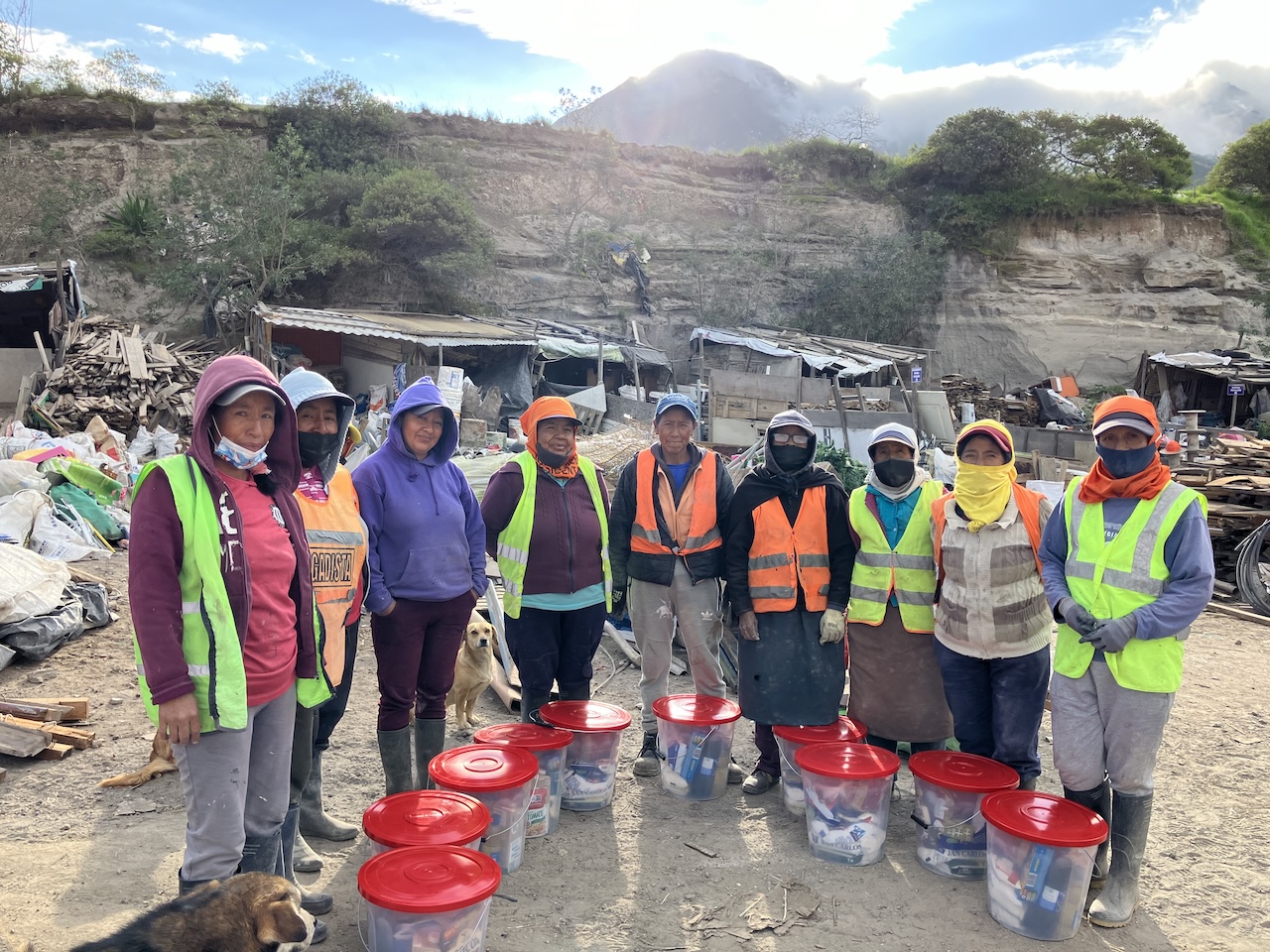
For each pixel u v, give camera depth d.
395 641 3.96
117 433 15.18
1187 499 3.36
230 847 2.63
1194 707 6.20
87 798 4.23
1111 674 3.41
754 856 3.91
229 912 2.38
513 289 32.84
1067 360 36.38
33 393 16.22
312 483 3.52
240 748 2.61
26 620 6.13
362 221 28.06
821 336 32.66
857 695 4.49
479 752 3.78
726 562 4.54
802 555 4.38
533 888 3.58
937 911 3.48
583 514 4.59
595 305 33.78
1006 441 3.91
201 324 26.97
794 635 4.40
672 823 4.24
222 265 25.28
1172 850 4.11
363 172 30.98
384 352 23.56
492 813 3.55
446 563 4.03
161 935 2.32
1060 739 3.57
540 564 4.47
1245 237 40.03
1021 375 36.16
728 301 34.84
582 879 3.67
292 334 24.95
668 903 3.49
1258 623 9.01
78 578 7.50
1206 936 3.37
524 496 4.48
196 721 2.47
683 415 4.67
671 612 4.86
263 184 26.39
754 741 5.14
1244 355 31.08
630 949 3.17
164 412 16.50
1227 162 45.50
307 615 2.89
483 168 35.88
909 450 4.28
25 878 3.42
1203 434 22.22
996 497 3.92
